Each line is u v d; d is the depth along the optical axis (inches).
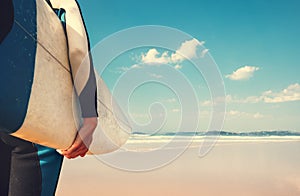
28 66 40.6
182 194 159.3
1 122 39.3
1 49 37.0
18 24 39.4
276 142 405.4
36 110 42.6
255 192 165.2
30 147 51.2
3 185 51.0
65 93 49.9
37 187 53.2
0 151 50.1
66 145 51.6
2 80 37.0
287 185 180.5
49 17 48.4
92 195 157.3
